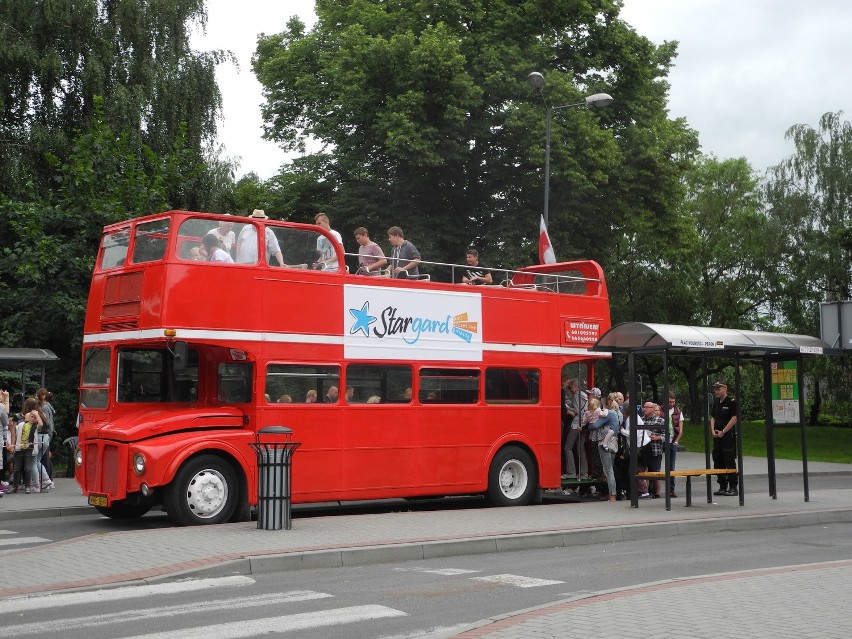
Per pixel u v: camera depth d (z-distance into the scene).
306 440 16.11
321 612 8.66
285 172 37.88
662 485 22.88
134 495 15.29
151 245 15.45
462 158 32.59
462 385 18.27
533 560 11.97
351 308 16.88
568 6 34.75
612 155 33.16
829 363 48.28
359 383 16.88
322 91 35.62
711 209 50.47
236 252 15.69
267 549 11.48
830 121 49.19
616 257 42.19
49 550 11.59
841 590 9.27
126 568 10.48
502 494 18.62
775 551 12.88
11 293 27.02
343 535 12.88
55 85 30.80
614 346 17.66
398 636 7.73
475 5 34.25
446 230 33.91
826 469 31.58
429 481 17.59
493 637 7.24
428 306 17.95
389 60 32.16
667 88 38.78
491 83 32.69
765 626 7.62
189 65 33.53
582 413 20.41
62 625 8.05
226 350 15.73
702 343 16.92
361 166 34.12
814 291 48.12
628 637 7.24
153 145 32.22
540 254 26.22
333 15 37.41
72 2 30.86
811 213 48.72
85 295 27.08
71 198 27.44
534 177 33.31
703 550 12.96
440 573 10.87
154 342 15.11
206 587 9.82
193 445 14.87
